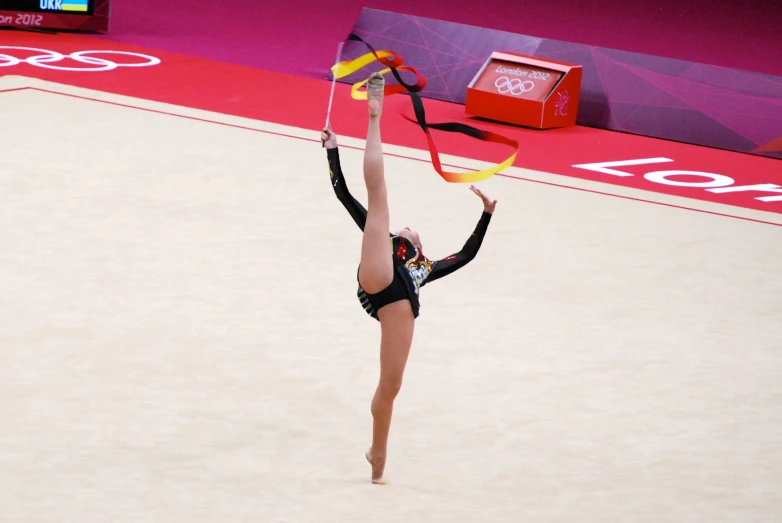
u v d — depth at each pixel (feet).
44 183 96.17
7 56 151.43
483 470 52.08
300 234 87.86
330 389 60.29
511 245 89.61
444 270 50.47
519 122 138.92
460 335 69.82
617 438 56.65
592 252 89.56
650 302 78.43
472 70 152.05
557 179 114.32
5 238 81.30
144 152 110.01
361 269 47.70
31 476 48.14
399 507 47.60
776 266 89.35
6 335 64.13
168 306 70.74
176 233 85.76
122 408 55.98
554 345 69.15
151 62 157.58
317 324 69.67
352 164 112.27
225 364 62.54
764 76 137.18
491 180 111.34
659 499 50.01
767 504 50.03
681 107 139.33
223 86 146.61
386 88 48.19
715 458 54.85
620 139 137.59
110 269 76.64
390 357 47.85
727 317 76.38
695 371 66.39
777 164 129.59
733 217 104.06
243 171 106.01
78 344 63.72
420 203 100.22
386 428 48.96
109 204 91.81
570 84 140.46
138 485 47.98
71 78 141.79
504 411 59.11
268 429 54.95
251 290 74.79
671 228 98.68
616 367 66.23
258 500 47.39
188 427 54.44
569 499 49.47
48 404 55.72
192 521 45.01
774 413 60.95
